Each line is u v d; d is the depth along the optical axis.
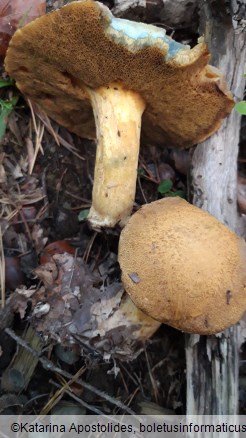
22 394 0.17
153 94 0.15
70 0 0.17
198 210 0.14
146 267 0.13
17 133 0.18
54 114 0.18
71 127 0.19
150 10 0.18
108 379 0.18
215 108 0.16
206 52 0.13
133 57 0.12
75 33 0.12
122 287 0.15
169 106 0.16
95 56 0.13
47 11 0.17
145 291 0.13
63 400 0.17
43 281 0.16
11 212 0.18
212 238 0.13
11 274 0.17
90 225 0.16
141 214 0.14
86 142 0.19
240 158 0.20
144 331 0.15
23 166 0.18
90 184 0.19
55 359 0.17
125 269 0.13
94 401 0.17
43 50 0.13
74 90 0.16
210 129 0.17
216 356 0.15
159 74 0.13
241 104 0.16
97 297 0.15
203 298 0.12
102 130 0.15
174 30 0.19
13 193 0.18
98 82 0.15
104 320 0.15
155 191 0.19
